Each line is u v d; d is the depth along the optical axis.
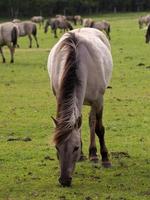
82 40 10.29
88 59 10.16
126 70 26.69
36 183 9.86
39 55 35.66
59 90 8.75
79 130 8.70
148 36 26.06
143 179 10.08
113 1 124.31
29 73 26.44
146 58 32.12
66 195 9.05
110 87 21.56
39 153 12.18
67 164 8.48
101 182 9.86
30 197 9.05
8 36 30.92
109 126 14.93
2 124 15.32
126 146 12.77
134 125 15.04
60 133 8.37
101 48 11.05
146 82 22.92
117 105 17.98
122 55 34.00
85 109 17.53
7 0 110.19
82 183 9.77
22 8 112.38
